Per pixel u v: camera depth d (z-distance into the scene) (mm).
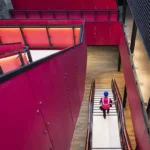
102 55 14008
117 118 7523
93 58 13758
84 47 9273
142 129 5629
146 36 4871
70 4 12352
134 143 8289
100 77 12188
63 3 12328
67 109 5070
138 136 6160
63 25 8930
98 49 14586
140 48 8578
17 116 2146
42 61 3119
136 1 7180
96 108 8320
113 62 13352
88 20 12406
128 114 9758
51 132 3539
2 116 1840
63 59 4832
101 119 7504
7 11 11820
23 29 9086
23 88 2330
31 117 2566
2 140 1809
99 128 7133
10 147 1948
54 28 9031
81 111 9945
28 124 2449
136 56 8180
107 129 7078
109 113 7789
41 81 3045
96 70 12750
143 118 5559
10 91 2008
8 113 1951
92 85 9977
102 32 12492
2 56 4152
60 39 9461
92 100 8414
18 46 6691
